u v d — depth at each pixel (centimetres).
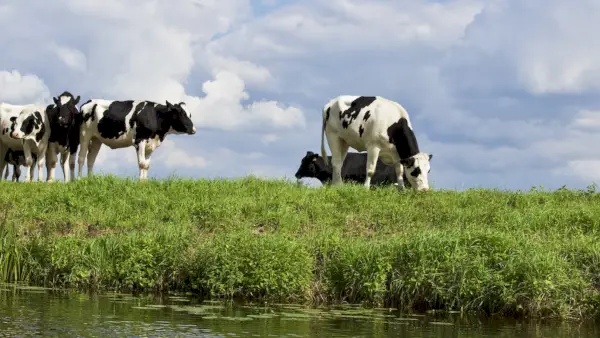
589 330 926
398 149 1836
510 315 1006
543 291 999
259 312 963
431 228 1404
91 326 823
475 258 1056
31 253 1239
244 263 1102
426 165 1758
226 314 937
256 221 1450
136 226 1429
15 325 815
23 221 1456
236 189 1683
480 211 1488
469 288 1020
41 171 2192
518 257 1045
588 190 1702
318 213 1505
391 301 1062
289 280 1082
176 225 1375
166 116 2098
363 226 1435
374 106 1834
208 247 1165
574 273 1041
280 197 1588
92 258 1178
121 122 2073
